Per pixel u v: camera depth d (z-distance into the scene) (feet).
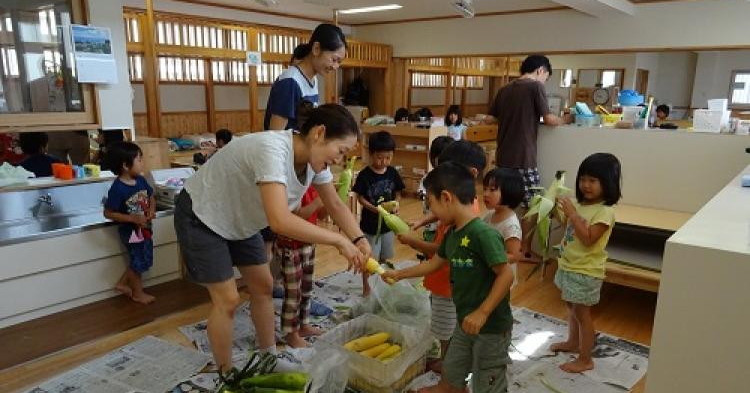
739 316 3.61
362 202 8.76
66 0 8.69
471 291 5.33
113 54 9.36
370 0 20.16
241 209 5.56
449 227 5.83
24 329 7.87
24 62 8.37
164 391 6.27
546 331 8.24
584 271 6.76
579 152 11.51
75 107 9.07
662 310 3.91
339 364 5.55
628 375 6.93
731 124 10.49
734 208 4.96
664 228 9.23
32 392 6.25
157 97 17.75
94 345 7.50
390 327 6.51
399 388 5.94
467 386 6.01
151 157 11.02
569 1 17.35
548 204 7.70
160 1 18.26
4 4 8.02
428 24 25.54
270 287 6.68
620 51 20.51
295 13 23.27
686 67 38.04
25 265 7.89
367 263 5.57
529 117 11.52
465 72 30.89
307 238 5.03
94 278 8.80
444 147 7.48
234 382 5.23
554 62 36.50
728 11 17.84
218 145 14.73
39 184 8.76
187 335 7.82
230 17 21.02
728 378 3.73
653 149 10.68
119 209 8.82
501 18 23.30
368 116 25.53
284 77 7.16
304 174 5.53
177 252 10.02
